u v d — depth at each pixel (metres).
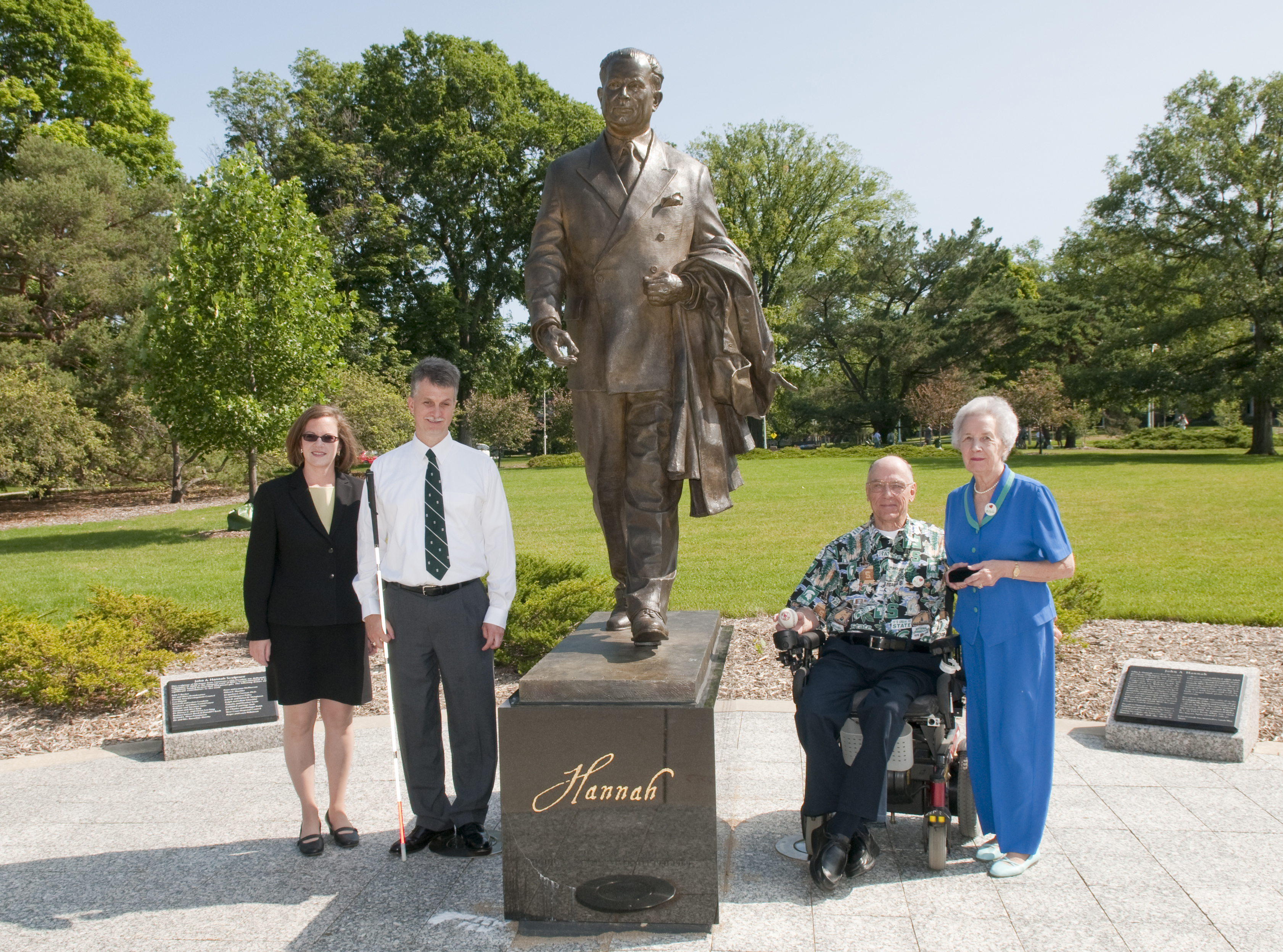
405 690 3.70
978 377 46.94
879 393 54.22
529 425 42.84
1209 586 9.41
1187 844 3.63
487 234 41.41
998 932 2.97
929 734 3.46
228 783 4.66
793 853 3.61
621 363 3.43
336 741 3.85
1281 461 31.30
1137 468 28.41
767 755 4.86
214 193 16.06
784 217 45.81
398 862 3.65
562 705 3.02
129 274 27.59
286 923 3.14
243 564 13.34
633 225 3.40
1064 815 3.95
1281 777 4.37
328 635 3.73
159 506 25.92
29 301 27.59
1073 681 6.06
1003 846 3.44
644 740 2.97
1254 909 3.10
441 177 39.06
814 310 51.72
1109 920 3.04
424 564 3.64
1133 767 4.53
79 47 32.19
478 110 41.19
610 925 3.04
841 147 46.28
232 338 15.99
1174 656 6.60
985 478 3.58
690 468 3.47
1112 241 37.53
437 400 3.67
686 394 3.46
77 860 3.72
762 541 13.92
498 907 3.23
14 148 30.33
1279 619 7.61
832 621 3.79
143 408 26.14
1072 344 45.78
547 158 41.38
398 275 39.75
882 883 3.36
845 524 15.94
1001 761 3.43
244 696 5.30
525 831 3.05
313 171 37.03
